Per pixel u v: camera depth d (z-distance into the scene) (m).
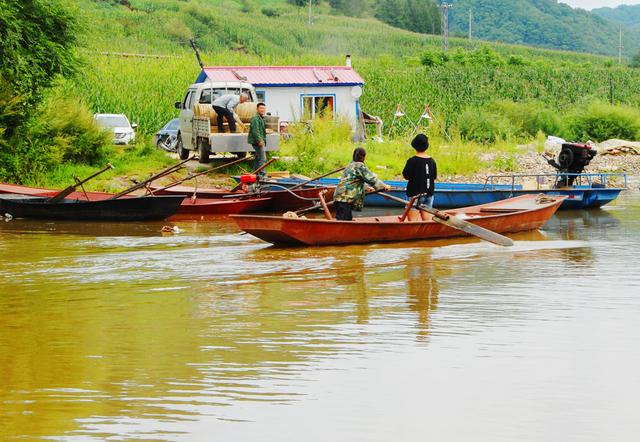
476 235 19.45
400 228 20.14
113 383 9.96
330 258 18.19
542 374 10.23
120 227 23.59
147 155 35.53
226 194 27.53
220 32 138.12
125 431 8.55
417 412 9.03
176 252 19.19
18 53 29.78
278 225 19.09
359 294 14.68
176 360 10.85
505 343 11.55
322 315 13.16
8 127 31.02
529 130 62.41
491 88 80.00
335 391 9.66
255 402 9.33
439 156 38.44
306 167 34.56
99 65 59.56
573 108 73.88
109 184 30.56
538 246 20.06
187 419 8.86
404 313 13.25
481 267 17.19
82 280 16.05
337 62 75.56
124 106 49.53
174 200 24.50
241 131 33.41
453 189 29.36
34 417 8.91
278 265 17.42
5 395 9.57
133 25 120.31
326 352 11.15
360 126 44.56
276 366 10.56
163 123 49.50
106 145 34.25
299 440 8.34
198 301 14.21
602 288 15.08
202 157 34.28
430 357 10.91
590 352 11.12
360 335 11.98
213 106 33.41
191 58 70.12
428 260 17.97
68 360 10.89
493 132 56.41
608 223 24.75
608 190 28.30
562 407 9.17
